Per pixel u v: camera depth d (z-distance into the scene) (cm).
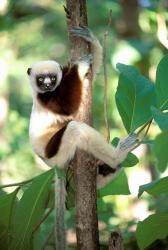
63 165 845
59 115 881
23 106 2642
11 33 2258
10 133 1880
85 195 746
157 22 1355
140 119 816
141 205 1429
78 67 801
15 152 1753
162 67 808
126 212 1381
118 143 850
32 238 834
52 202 869
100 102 1919
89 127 813
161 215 776
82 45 797
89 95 810
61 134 837
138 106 818
